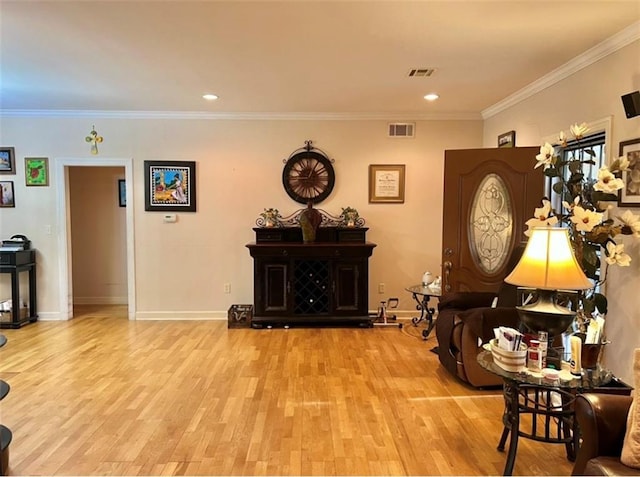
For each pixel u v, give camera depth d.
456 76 3.70
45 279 5.28
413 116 5.21
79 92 4.23
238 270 5.33
